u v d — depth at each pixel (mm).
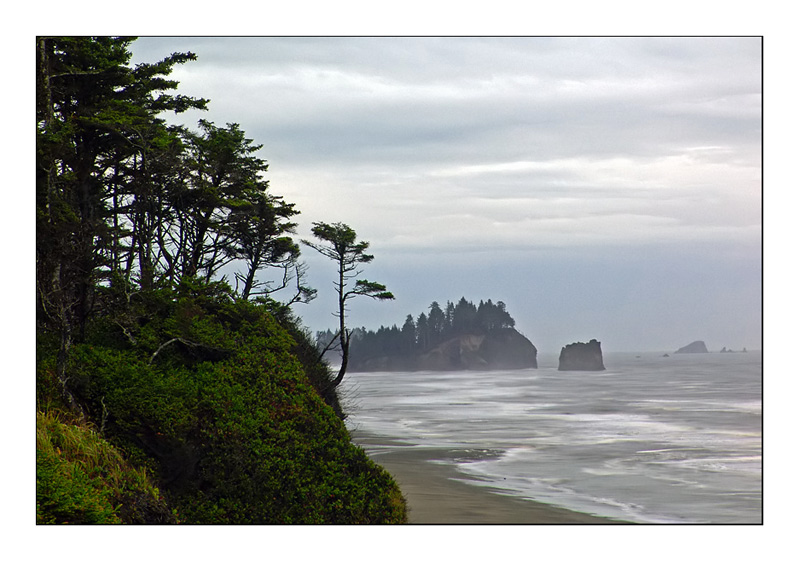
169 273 32969
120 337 25328
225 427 23719
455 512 30125
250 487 22984
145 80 33438
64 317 21766
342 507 24734
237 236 39719
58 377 21062
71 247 23453
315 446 25422
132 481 19906
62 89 27547
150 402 22484
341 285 39844
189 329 26156
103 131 28547
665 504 32781
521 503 32375
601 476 39562
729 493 35312
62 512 17234
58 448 18719
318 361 38094
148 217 33219
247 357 26812
